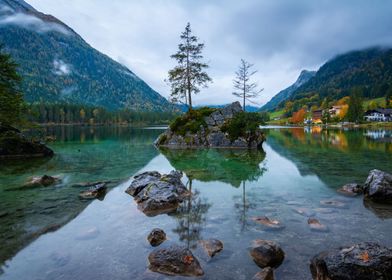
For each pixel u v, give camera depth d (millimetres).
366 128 98188
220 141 39500
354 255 6500
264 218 10438
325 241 8578
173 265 6973
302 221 10359
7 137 28359
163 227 9953
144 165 24203
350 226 9789
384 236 8914
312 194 14289
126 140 53906
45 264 7422
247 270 6996
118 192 15031
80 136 66312
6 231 9648
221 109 42656
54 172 20812
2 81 28547
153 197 12508
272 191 14992
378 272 6117
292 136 62812
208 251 7871
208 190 15352
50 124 164375
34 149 29953
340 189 15000
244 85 55531
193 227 9914
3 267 7309
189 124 41719
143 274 6855
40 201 13242
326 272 6547
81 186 16250
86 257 7758
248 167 22859
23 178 18609
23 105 30719
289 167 22531
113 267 7203
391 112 135125
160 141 42719
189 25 45031
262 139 39219
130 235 9250
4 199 13578
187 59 45469
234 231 9484
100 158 28672
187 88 45781
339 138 53844
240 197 13852
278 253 7387
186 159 27828
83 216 11172
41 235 9297
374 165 23016
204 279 6617
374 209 11711
